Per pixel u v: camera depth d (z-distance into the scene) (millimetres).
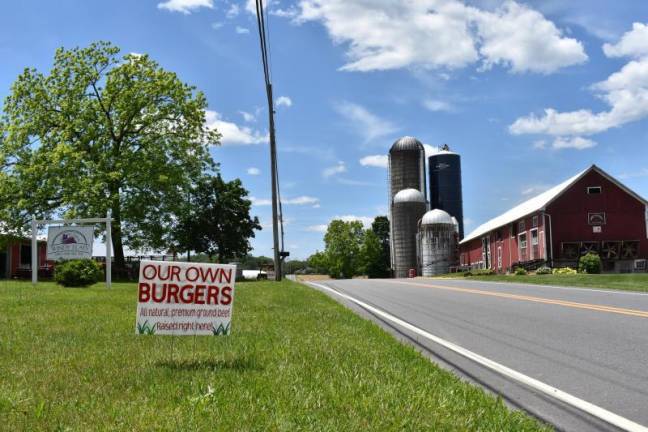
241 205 63438
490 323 11555
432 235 73000
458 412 4957
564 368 7266
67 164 36812
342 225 105500
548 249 44906
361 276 105125
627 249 44875
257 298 16703
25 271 41000
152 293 6637
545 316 12336
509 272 53938
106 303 14695
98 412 4652
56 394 5230
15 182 37781
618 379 6668
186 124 43000
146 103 41344
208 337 8578
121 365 6535
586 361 7652
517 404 5680
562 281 27656
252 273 63438
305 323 10820
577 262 44688
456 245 73375
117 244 40594
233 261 65938
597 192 45375
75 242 23250
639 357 7836
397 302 16844
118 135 41688
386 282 32312
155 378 5852
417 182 86562
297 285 25703
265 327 10062
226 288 6867
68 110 39375
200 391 5258
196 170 42812
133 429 4230
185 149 42375
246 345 7957
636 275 29328
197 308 6758
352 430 4336
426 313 13672
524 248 50250
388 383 5840
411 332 10508
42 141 39406
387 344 8500
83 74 40375
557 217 45188
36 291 19016
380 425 4465
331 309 13766
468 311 13859
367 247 102000
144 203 39688
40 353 7277
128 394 5250
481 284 26953
